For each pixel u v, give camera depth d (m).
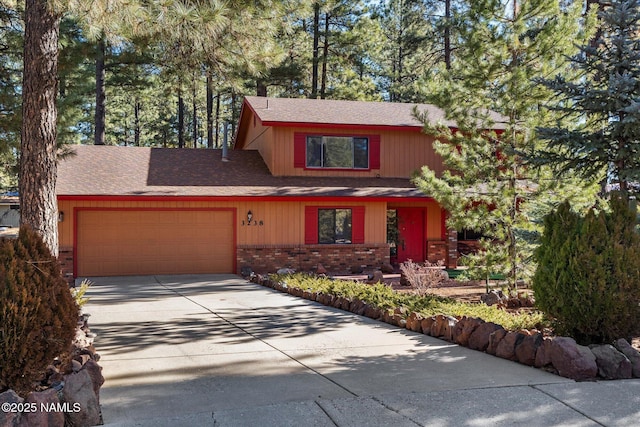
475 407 5.00
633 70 8.29
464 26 12.51
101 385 5.50
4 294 4.94
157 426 4.56
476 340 7.33
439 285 15.72
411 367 6.40
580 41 11.88
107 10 7.94
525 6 12.09
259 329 8.96
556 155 9.37
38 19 9.25
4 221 32.22
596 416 4.80
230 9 9.27
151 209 18.30
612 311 6.74
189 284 15.95
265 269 19.16
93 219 17.88
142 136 47.91
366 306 10.31
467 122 12.76
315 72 31.20
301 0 10.38
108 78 28.72
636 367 5.99
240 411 4.91
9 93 13.85
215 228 18.89
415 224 21.75
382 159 21.56
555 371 6.08
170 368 6.46
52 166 9.35
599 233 6.90
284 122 20.20
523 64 12.27
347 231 20.06
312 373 6.17
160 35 9.38
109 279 17.16
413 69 36.06
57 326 5.20
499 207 12.52
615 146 8.70
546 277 7.27
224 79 10.73
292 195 18.86
